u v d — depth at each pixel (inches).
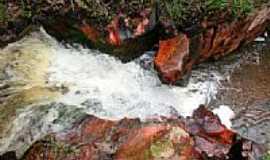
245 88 273.7
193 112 248.7
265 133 248.8
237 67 287.4
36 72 251.0
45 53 261.4
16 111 232.8
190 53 272.7
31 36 267.7
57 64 258.2
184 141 213.6
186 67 270.4
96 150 213.9
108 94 251.1
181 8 273.4
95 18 264.1
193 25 272.5
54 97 241.3
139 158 208.5
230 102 264.7
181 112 251.8
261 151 229.9
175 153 209.3
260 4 290.4
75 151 212.5
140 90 258.7
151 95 257.8
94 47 270.1
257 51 300.8
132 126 227.1
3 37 263.7
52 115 233.1
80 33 267.7
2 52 257.4
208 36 276.7
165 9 274.1
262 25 300.7
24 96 238.7
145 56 275.9
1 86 241.0
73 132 223.0
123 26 266.5
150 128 221.0
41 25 270.7
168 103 255.9
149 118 237.8
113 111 243.8
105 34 265.4
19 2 270.1
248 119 255.8
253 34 300.7
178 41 270.5
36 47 263.4
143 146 211.9
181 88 267.3
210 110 257.4
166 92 262.1
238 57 294.8
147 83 263.3
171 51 268.2
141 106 250.2
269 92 272.8
